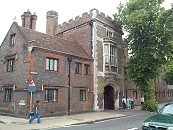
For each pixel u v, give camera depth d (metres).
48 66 22.02
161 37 27.50
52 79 22.06
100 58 27.62
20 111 20.59
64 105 22.92
